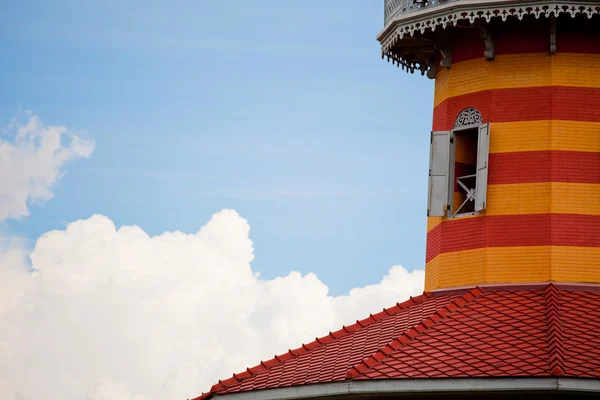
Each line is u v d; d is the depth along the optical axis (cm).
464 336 3584
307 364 3738
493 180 3950
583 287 3800
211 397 3778
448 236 4028
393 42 4150
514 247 3884
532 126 3941
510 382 3331
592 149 3903
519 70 3981
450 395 3444
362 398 3547
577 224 3856
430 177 4066
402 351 3569
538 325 3572
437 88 4241
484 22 3947
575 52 3950
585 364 3341
